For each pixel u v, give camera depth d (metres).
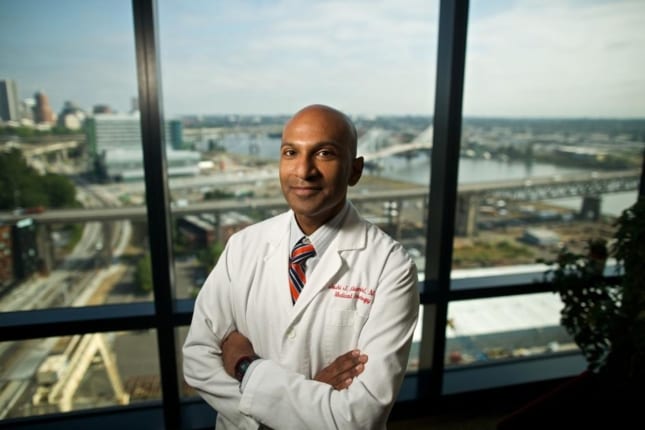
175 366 1.52
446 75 1.55
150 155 1.35
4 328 1.33
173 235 1.55
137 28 1.27
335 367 0.80
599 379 1.41
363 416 0.72
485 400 1.84
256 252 0.94
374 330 0.80
